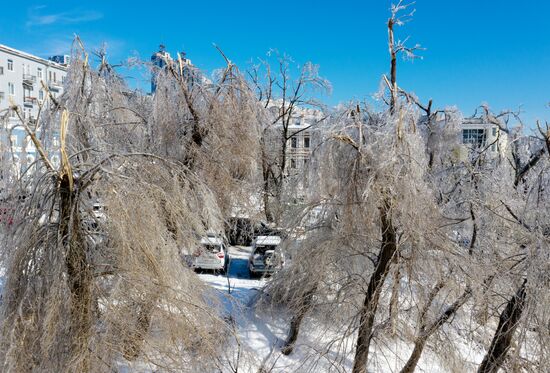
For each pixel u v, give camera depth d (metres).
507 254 9.22
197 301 7.17
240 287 14.53
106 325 6.38
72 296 6.09
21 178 6.49
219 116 12.69
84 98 11.20
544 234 7.88
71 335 6.02
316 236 9.86
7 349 5.80
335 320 9.59
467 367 9.24
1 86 44.09
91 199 6.62
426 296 8.84
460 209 10.04
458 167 10.90
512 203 9.53
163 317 6.73
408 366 9.13
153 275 6.65
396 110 8.41
